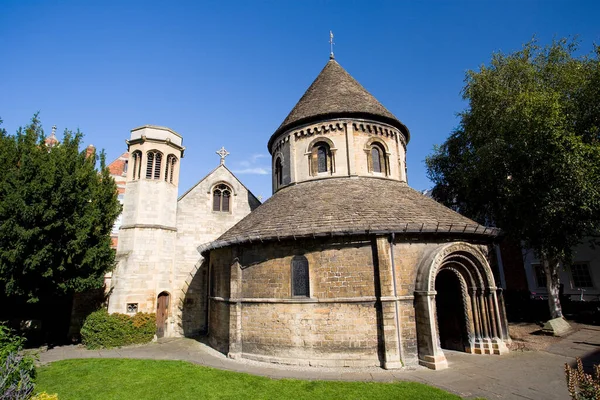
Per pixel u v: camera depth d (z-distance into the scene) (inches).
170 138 922.1
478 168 825.5
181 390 428.5
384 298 504.1
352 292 524.4
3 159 656.4
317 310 530.6
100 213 718.5
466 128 985.5
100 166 794.2
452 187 1092.5
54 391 436.1
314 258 547.2
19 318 788.6
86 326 735.7
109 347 716.0
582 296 1051.9
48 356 648.4
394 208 588.1
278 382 445.1
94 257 685.3
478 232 581.6
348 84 852.0
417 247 553.9
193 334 888.9
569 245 749.9
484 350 561.3
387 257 520.7
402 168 804.0
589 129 693.9
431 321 502.3
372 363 500.4
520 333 725.3
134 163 892.6
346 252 537.0
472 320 581.6
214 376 481.1
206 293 924.0
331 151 748.0
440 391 396.8
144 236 840.9
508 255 1230.3
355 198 622.2
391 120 781.3
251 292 593.9
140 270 820.0
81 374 507.2
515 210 772.6
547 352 560.7
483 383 423.2
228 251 661.9
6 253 580.1
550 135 653.3
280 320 551.5
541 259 804.0
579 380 254.2
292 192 728.3
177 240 932.6
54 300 854.5
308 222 557.6
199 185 995.3
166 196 898.1
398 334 504.7
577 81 725.9
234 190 1034.1
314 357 519.2
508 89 823.7
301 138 785.6
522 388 404.8
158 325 849.5
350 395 392.8
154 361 581.0
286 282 558.6
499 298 605.0
